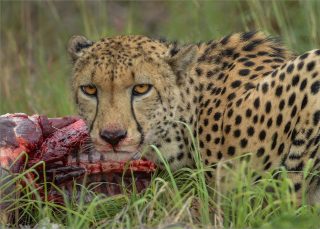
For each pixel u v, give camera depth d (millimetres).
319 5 16750
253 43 12266
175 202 10500
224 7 19047
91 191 11430
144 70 11359
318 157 10867
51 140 11953
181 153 11828
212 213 11039
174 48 11727
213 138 11680
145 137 11438
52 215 11422
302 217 9695
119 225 10555
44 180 11156
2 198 11031
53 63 19406
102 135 11180
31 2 22188
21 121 11828
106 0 22391
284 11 17797
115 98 11258
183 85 11734
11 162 11305
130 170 11930
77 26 21344
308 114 10828
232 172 10336
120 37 11727
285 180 10070
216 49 12273
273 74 11391
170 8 20859
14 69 19625
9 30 20422
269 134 11234
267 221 10375
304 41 17062
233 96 11664
